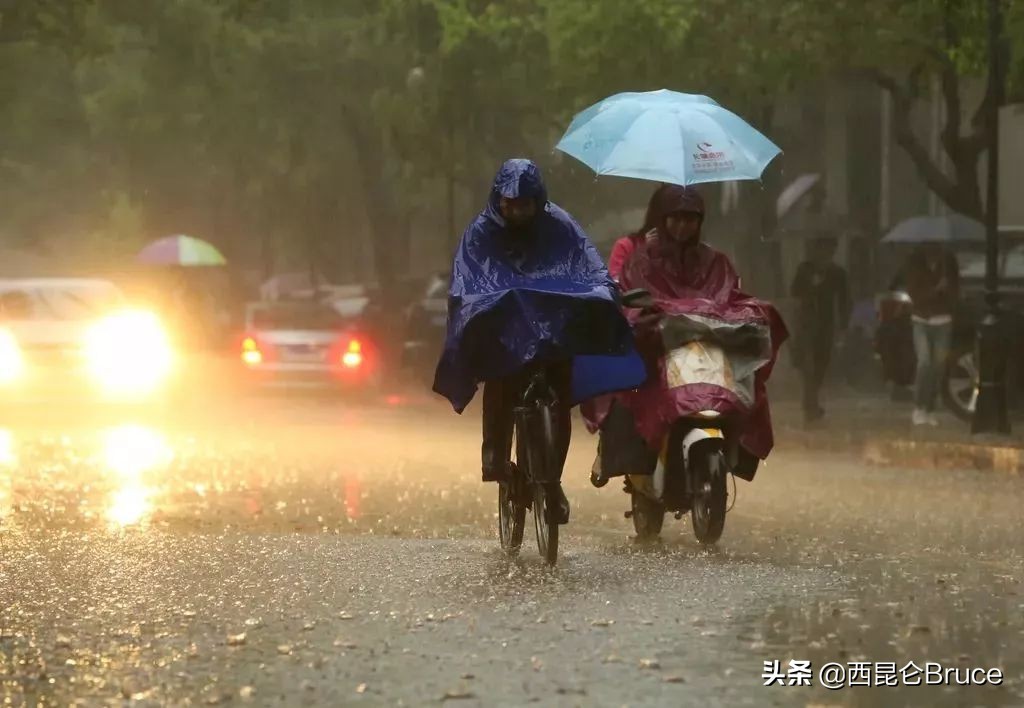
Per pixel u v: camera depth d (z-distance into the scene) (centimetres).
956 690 1544
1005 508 3056
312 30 8525
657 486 2436
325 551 2341
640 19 5659
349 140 9756
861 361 6725
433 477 3588
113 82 10569
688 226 2458
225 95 8831
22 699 1482
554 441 2170
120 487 3362
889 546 2492
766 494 3297
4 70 7594
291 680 1555
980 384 4500
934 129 9338
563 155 8038
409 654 1662
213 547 2383
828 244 5259
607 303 2100
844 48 5394
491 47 7419
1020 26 5194
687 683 1549
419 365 7475
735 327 2395
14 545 2414
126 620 1831
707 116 2577
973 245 6581
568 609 1895
